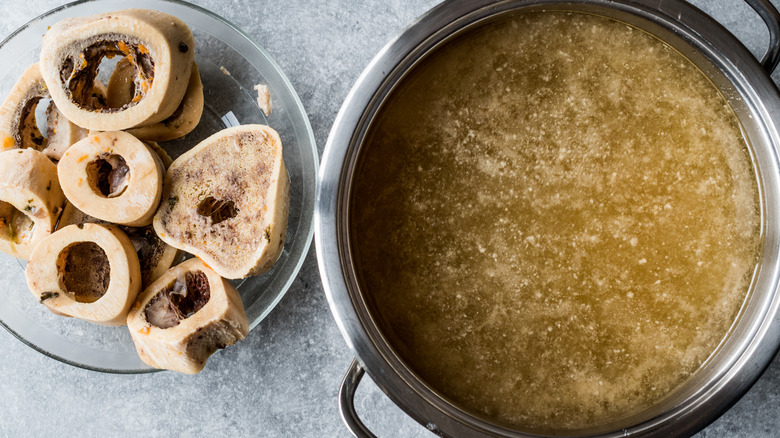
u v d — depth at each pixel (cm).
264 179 55
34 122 58
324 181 50
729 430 58
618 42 51
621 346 52
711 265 52
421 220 52
